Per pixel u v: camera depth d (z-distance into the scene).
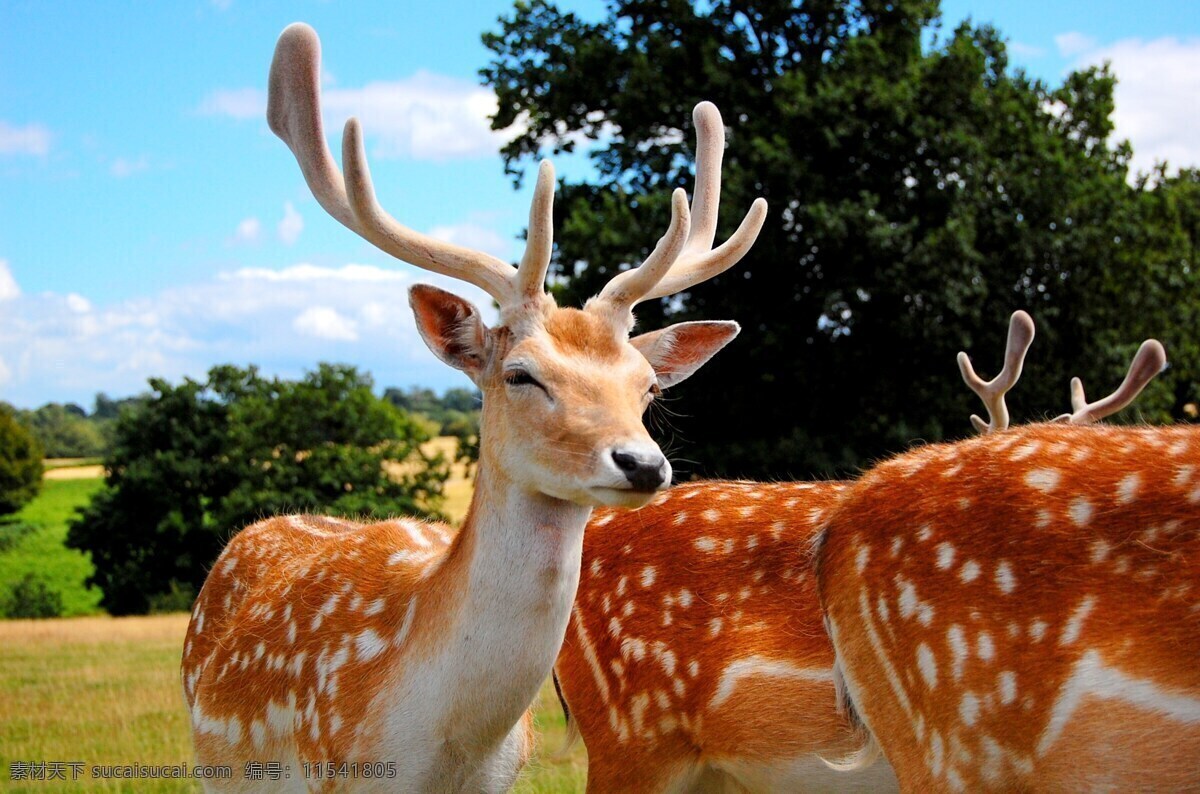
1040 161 16.89
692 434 16.91
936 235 15.23
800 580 3.44
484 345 3.14
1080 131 19.12
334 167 3.40
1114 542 2.36
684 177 16.80
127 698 8.92
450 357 3.19
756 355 16.17
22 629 18.88
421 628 3.24
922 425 15.72
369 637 3.44
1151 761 2.21
